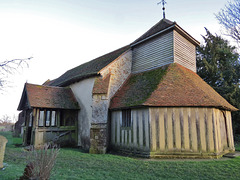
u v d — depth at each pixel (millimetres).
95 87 11883
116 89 12969
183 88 10062
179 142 8844
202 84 12375
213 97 10188
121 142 10742
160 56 12750
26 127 13516
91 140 11016
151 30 14867
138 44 14570
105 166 7270
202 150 8703
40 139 11914
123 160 8414
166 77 10906
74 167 7000
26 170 4676
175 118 9078
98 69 12867
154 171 6602
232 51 21109
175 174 6273
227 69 20172
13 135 20781
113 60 13211
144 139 9375
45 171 4484
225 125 10891
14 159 7934
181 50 12875
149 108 9336
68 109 13445
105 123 11297
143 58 13930
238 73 19781
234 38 15438
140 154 9422
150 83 11289
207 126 8906
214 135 8852
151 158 8812
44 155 4625
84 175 5938
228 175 6184
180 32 12836
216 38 21812
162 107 9273
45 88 14078
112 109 11531
